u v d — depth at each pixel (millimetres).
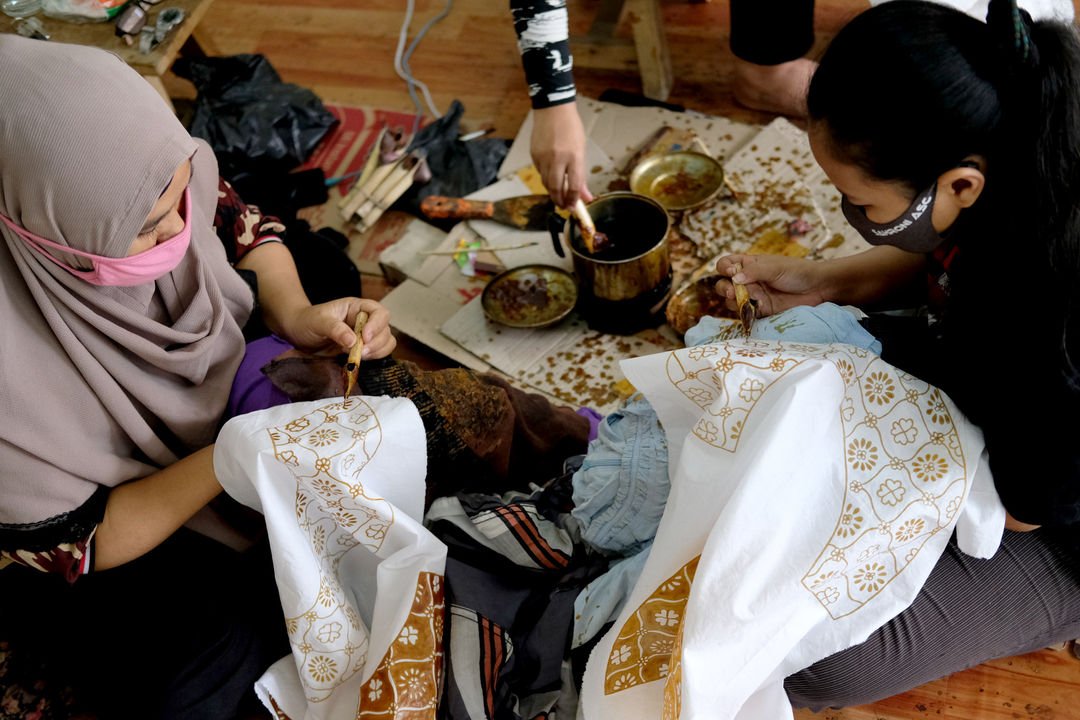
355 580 1260
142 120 1003
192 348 1193
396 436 1075
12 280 1063
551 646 1224
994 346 920
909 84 820
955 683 1387
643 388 1131
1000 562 1197
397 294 1967
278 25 2770
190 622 1289
